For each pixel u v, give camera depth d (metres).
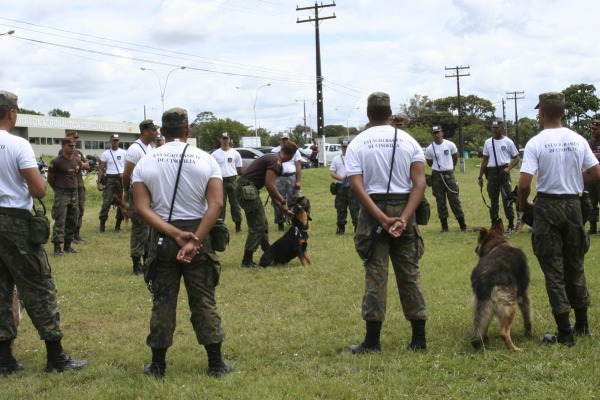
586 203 4.57
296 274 7.56
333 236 10.95
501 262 4.45
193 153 3.97
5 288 4.13
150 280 3.91
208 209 3.90
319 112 37.94
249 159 28.02
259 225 8.03
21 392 3.80
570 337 4.38
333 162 11.16
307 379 3.89
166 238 3.86
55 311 4.22
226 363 4.18
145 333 5.27
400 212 4.24
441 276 7.10
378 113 4.40
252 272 7.75
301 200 8.32
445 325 5.07
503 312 4.26
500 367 3.95
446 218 10.96
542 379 3.73
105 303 6.34
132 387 3.85
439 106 92.38
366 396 3.59
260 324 5.37
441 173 10.79
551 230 4.39
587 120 52.81
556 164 4.35
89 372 4.20
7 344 4.21
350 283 6.98
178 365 4.31
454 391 3.61
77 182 9.94
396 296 6.16
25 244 4.02
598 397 3.41
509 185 10.45
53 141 62.00
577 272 4.47
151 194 3.95
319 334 5.00
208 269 3.96
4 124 4.14
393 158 4.23
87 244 10.66
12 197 3.99
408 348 4.43
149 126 7.50
